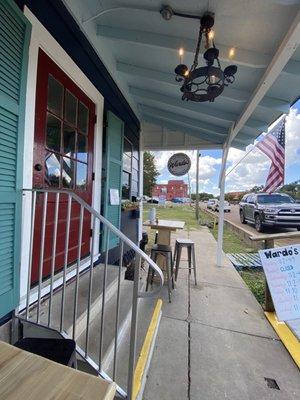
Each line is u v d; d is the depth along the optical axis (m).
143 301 3.12
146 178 24.09
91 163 2.90
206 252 6.17
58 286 2.25
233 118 3.70
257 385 1.91
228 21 1.89
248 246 7.11
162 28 2.24
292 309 2.71
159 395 1.77
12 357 0.74
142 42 2.38
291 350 2.29
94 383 0.65
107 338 1.93
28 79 1.75
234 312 3.04
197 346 2.35
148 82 3.49
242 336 2.55
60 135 2.26
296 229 9.23
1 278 1.49
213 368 2.06
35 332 1.63
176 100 3.74
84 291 2.33
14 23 1.51
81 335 1.92
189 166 6.65
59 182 2.27
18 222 1.61
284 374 2.04
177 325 2.70
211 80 1.93
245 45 2.14
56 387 0.63
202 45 2.26
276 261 2.87
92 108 2.88
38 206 1.96
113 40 2.59
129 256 4.59
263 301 3.40
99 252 3.19
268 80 2.17
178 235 8.79
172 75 3.02
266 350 2.34
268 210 8.64
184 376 1.96
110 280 2.64
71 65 2.34
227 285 3.92
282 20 1.79
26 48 1.62
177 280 4.09
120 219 3.80
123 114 4.02
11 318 1.64
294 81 2.44
